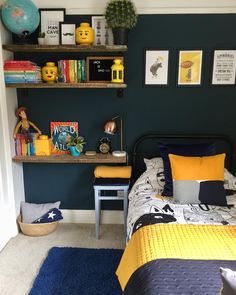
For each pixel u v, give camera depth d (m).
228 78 2.68
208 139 2.79
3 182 2.53
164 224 1.83
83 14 2.61
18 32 2.46
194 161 2.22
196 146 2.49
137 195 2.36
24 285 2.07
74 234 2.78
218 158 2.25
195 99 2.74
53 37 2.63
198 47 2.63
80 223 3.02
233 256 1.46
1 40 2.44
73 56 2.70
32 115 2.84
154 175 2.53
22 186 2.96
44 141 2.73
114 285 2.05
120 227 2.93
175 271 1.34
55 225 2.80
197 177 2.17
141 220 1.94
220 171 2.22
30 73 2.50
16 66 2.49
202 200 2.14
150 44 2.65
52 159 2.64
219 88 2.71
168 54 2.66
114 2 2.36
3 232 2.53
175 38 2.63
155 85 2.72
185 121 2.79
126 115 2.81
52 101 2.80
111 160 2.64
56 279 2.11
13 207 2.70
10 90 2.63
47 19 2.61
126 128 2.84
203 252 1.50
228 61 2.64
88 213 3.02
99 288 2.02
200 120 2.78
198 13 2.57
